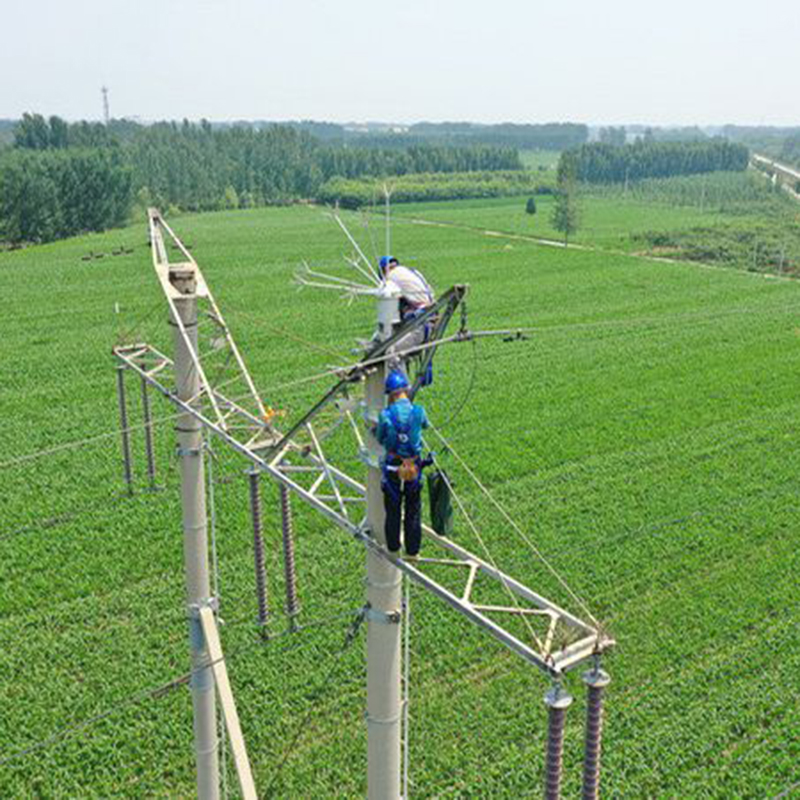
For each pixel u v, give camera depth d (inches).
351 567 973.2
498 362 1907.0
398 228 4813.0
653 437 1414.9
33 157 4640.8
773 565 981.8
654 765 673.0
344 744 699.4
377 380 392.5
